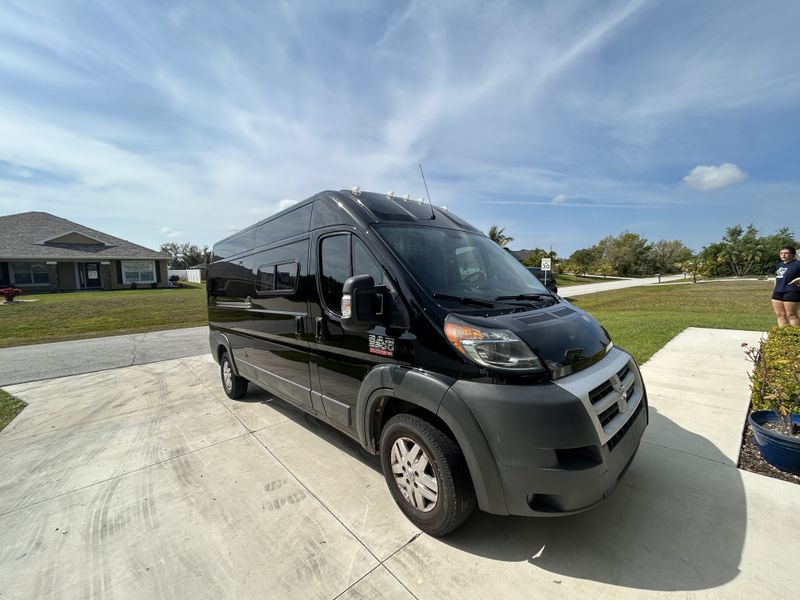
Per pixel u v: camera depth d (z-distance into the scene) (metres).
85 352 9.16
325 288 3.30
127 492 3.17
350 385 3.03
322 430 4.32
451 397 2.22
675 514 2.59
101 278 30.89
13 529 2.73
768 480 2.92
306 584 2.15
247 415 4.84
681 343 7.41
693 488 2.86
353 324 2.58
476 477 2.18
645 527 2.48
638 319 10.95
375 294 2.62
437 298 2.52
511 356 2.15
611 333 8.57
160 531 2.66
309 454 3.72
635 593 2.00
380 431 2.96
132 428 4.53
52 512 2.92
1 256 26.31
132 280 32.41
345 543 2.46
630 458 2.46
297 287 3.66
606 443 2.19
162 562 2.37
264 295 4.32
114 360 8.30
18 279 27.50
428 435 2.36
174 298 22.86
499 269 3.41
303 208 3.75
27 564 2.39
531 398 2.07
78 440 4.23
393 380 2.55
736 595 1.96
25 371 7.41
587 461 2.09
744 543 2.31
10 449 4.05
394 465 2.71
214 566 2.32
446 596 2.03
